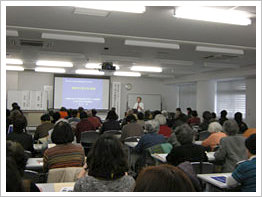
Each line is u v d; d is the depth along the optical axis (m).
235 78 8.86
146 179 0.90
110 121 5.79
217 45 5.35
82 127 5.48
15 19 3.95
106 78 11.73
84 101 11.41
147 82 12.79
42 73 11.29
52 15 3.75
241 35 4.61
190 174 1.64
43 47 5.90
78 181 1.52
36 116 9.66
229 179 2.20
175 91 13.22
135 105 11.57
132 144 4.57
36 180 2.25
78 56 6.79
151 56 6.87
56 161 2.32
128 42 4.96
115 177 1.49
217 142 3.81
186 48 5.74
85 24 4.15
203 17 3.40
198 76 10.40
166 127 4.98
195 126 6.99
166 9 3.39
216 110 10.50
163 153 3.64
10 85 10.74
